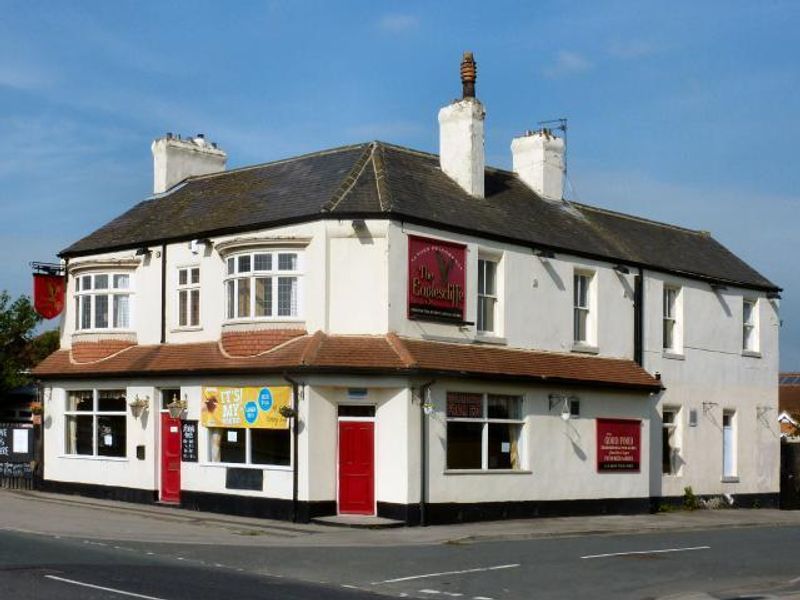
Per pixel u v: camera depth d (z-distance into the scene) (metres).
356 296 24.39
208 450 26.11
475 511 25.16
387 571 16.97
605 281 30.33
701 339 34.03
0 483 31.53
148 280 28.70
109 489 28.52
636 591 15.63
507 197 29.97
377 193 25.12
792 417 52.75
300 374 23.77
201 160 33.22
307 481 23.70
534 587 15.76
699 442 33.53
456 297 25.78
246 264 25.44
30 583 14.02
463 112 28.42
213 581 15.05
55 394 30.28
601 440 28.98
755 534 25.38
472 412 25.61
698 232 38.28
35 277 30.30
